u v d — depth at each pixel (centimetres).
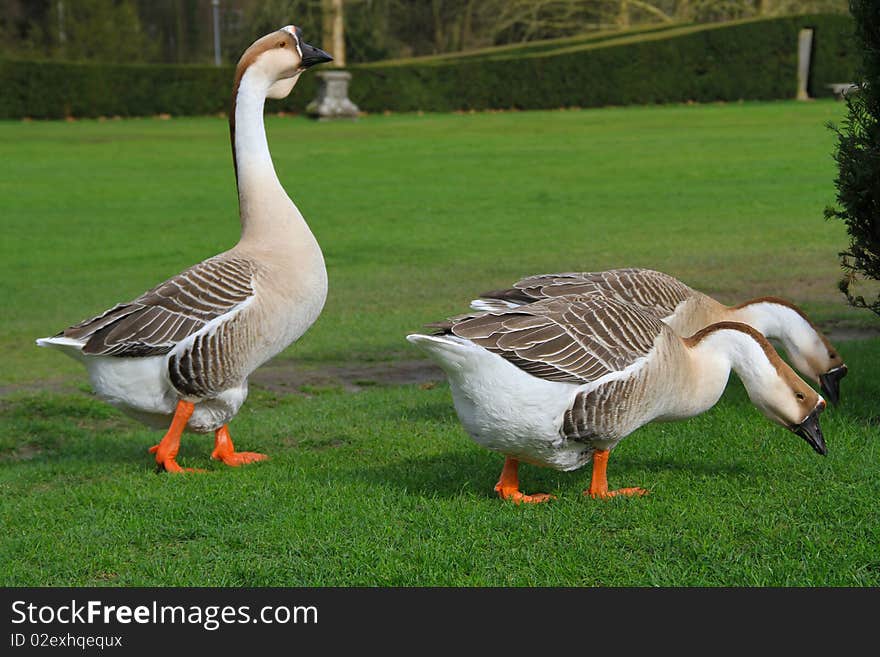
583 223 895
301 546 381
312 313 439
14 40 3173
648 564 369
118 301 643
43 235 889
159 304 422
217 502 402
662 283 443
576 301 389
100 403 503
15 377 535
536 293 433
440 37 3266
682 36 2205
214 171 1313
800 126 1627
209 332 421
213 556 381
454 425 459
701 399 397
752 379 396
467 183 1162
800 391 395
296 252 436
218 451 440
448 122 1927
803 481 400
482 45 3200
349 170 1290
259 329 427
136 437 472
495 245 808
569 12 2773
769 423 436
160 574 374
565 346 380
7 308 632
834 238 779
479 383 380
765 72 2225
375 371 535
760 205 952
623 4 2750
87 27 3139
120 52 3181
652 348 387
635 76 2216
